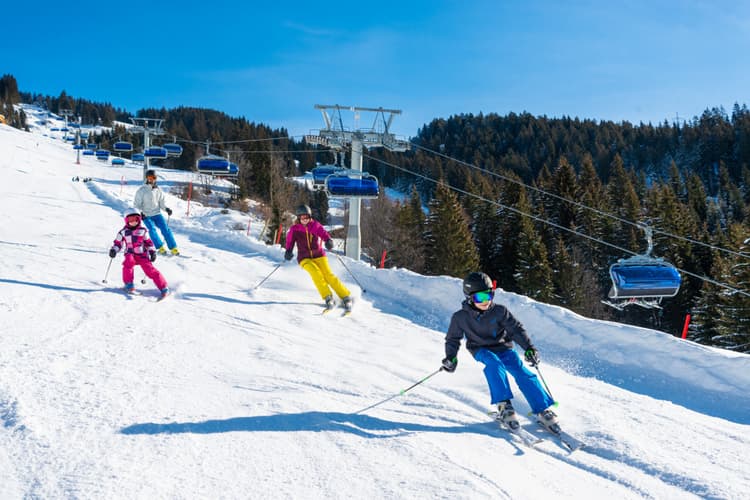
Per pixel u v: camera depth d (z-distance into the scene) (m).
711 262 45.31
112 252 7.39
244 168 63.03
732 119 143.62
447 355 4.29
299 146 127.19
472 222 56.47
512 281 49.72
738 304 29.88
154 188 11.39
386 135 16.81
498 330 4.18
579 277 41.66
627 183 63.94
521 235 45.75
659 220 51.31
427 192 112.25
